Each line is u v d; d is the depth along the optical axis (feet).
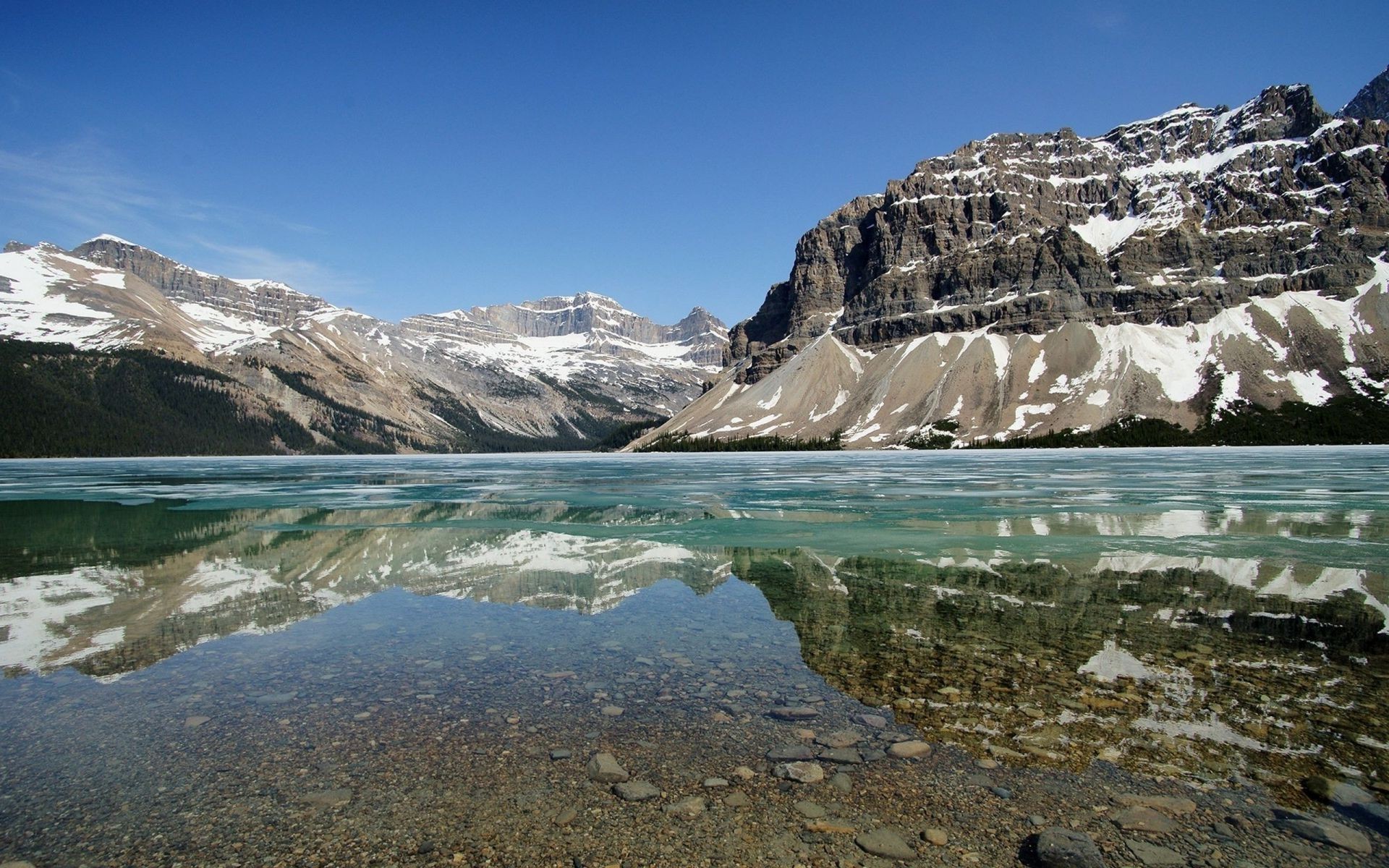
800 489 192.85
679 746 32.55
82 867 23.57
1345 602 58.29
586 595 63.93
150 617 56.75
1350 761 30.17
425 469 393.50
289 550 91.61
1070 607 57.57
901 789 28.50
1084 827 25.43
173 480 271.69
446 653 46.50
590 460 607.37
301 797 28.19
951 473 262.67
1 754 32.04
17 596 64.85
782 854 24.18
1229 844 24.23
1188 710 35.83
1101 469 270.67
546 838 25.26
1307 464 290.97
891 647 47.14
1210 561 77.30
